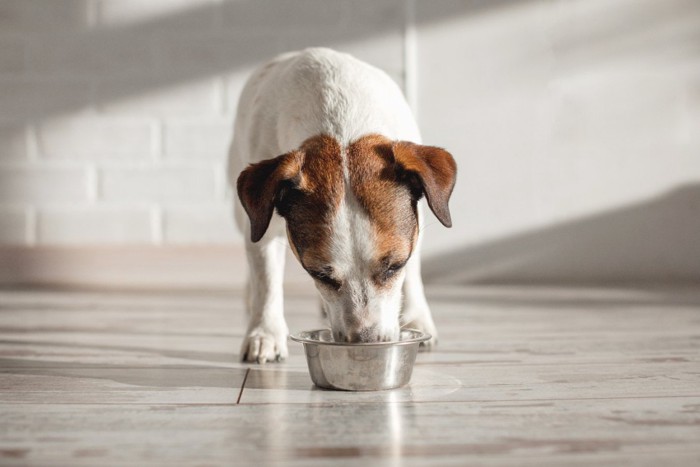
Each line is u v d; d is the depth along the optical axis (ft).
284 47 6.35
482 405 2.94
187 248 6.35
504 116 6.40
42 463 2.46
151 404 2.98
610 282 6.41
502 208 6.41
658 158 6.38
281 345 3.69
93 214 6.40
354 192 3.22
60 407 2.94
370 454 2.50
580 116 6.39
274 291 3.76
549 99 6.39
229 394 3.11
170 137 6.39
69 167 6.39
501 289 6.05
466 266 6.42
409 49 6.32
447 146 6.42
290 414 2.86
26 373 3.42
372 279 3.19
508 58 6.37
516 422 2.75
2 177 6.39
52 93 6.37
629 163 6.38
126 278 6.38
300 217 3.24
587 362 3.55
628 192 6.40
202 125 6.38
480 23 6.35
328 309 3.28
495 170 6.40
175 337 4.22
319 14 6.32
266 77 4.10
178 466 2.43
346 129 3.44
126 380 3.31
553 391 3.10
